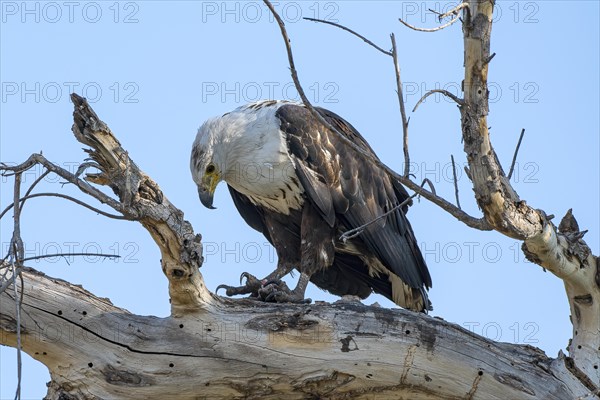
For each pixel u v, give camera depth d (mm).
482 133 9078
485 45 8789
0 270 9984
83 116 9148
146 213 9484
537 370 10516
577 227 11273
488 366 10430
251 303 10695
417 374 10414
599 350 11102
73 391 10281
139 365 10281
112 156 9297
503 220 9562
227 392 10453
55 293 10141
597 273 11070
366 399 10625
